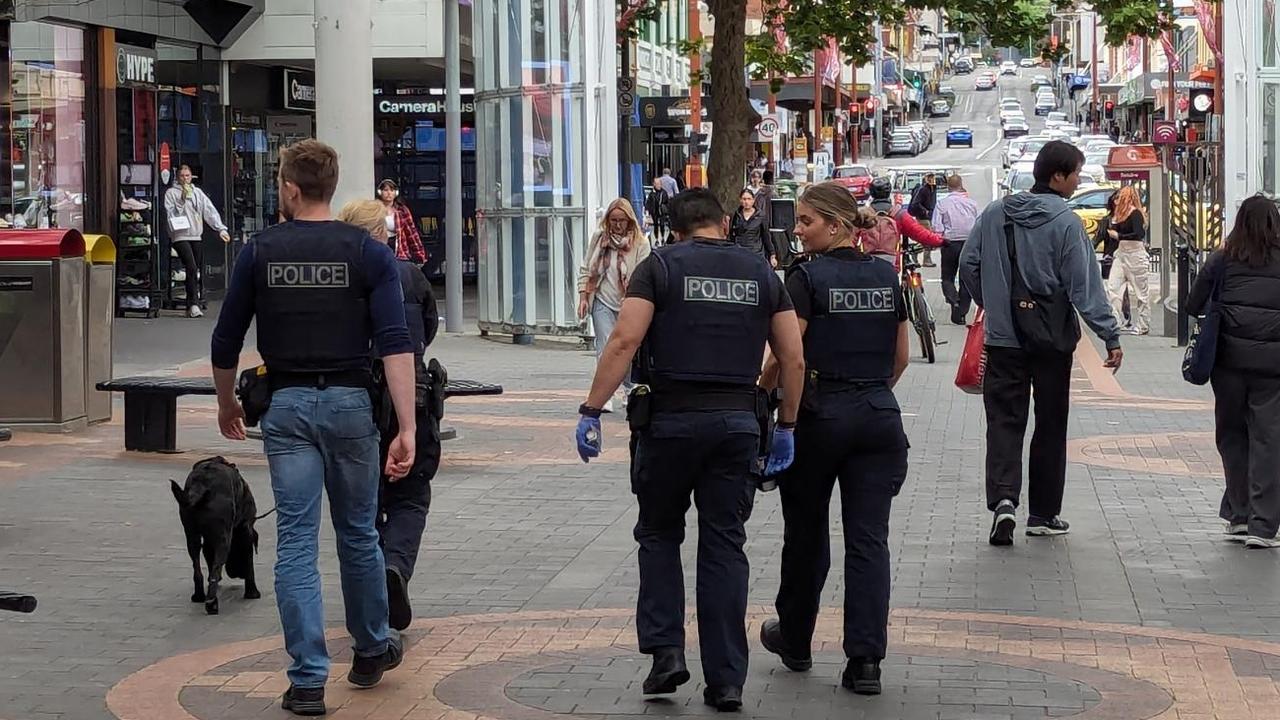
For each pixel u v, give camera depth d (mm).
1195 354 10383
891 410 7188
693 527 10883
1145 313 25359
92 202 26516
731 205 30328
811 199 7242
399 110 36000
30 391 14922
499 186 24609
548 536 10609
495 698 7043
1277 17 21109
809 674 7457
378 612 7125
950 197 26375
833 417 7113
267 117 33562
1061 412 10422
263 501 11875
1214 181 23875
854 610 7105
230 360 6859
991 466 10383
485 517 11242
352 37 14664
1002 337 10266
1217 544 10383
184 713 6852
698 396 6801
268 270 6746
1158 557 10000
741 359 6844
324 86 14703
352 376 6820
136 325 25281
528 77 24062
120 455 13758
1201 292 10375
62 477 12703
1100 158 65625
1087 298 10086
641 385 6898
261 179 33344
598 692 7133
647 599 6984
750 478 6902
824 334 7152
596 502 11789
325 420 6766
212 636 8195
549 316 24047
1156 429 15594
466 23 31109
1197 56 61719
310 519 6812
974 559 9922
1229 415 10438
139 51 27672
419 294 7977
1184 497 12039
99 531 10750
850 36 33125
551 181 23906
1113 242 25875
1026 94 171250
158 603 8867
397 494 7996
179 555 10070
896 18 33094
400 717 6777
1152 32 32062
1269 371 10203
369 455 6879
